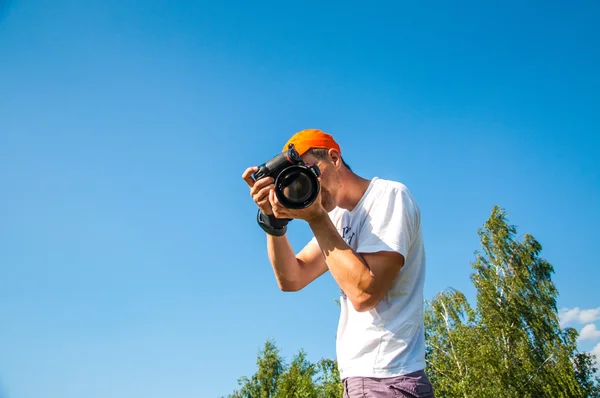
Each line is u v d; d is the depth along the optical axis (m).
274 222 2.45
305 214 2.06
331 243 2.06
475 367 21.59
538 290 25.06
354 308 2.08
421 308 2.22
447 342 24.50
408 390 2.00
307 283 2.78
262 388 33.91
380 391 2.01
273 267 2.65
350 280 1.98
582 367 23.98
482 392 20.62
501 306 24.36
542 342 23.39
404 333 2.10
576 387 22.42
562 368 21.86
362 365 2.09
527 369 21.58
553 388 21.36
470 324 24.11
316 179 2.04
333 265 2.04
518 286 24.84
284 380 28.69
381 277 2.00
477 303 24.97
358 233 2.30
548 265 25.58
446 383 22.61
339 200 2.39
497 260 25.81
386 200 2.23
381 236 2.11
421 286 2.26
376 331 2.11
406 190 2.30
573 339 23.69
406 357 2.08
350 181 2.41
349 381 2.13
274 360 35.34
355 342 2.16
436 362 23.70
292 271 2.65
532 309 24.28
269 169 2.29
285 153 2.27
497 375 21.14
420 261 2.29
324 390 26.89
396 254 2.05
